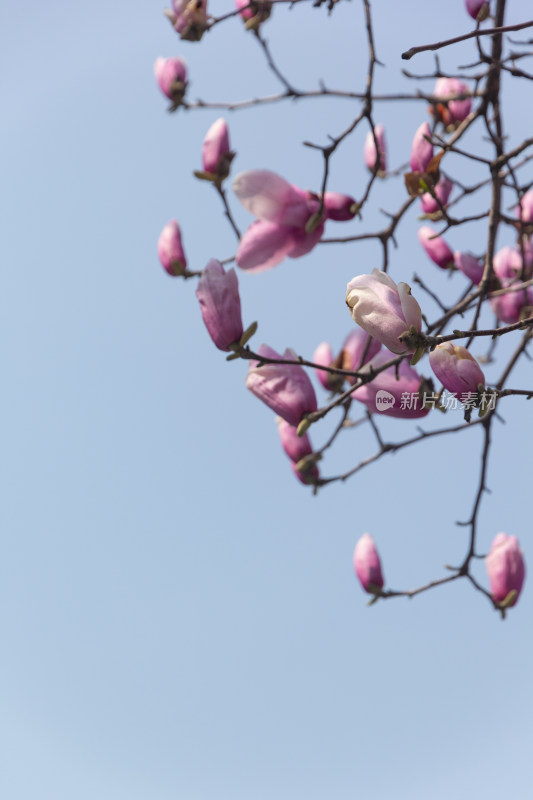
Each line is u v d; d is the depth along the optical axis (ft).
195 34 9.25
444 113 9.46
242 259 8.96
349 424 9.36
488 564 9.27
